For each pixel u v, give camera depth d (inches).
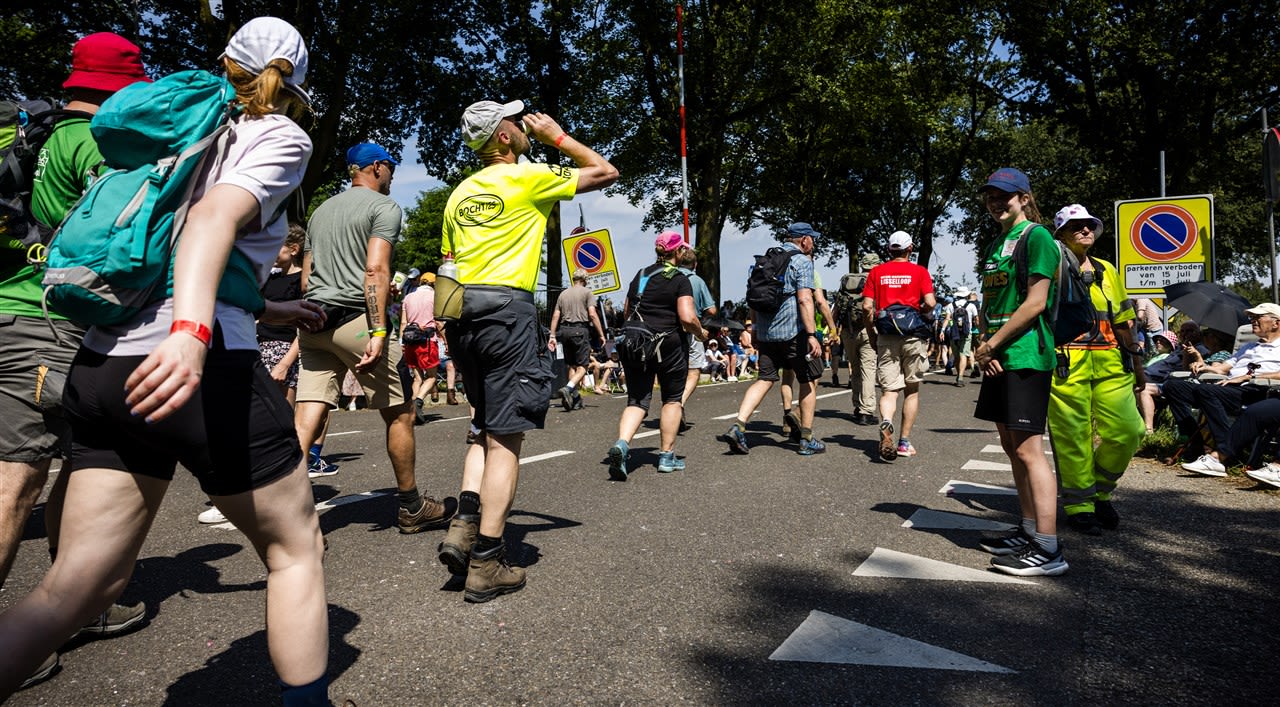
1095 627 126.0
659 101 1021.2
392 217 167.9
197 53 776.3
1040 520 153.5
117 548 74.0
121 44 115.1
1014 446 157.9
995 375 156.9
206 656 115.3
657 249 252.5
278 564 80.3
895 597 139.0
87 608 73.2
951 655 114.8
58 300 68.9
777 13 965.2
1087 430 184.7
